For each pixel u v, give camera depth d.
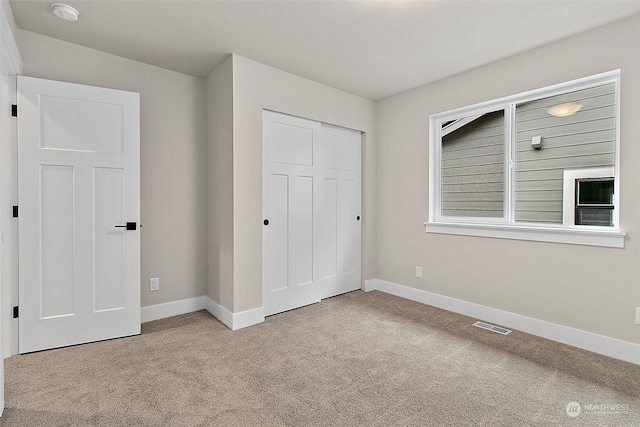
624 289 2.21
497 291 2.88
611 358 2.24
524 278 2.71
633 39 2.15
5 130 2.17
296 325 2.83
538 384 1.92
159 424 1.56
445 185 3.38
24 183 2.25
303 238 3.33
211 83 3.08
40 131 2.29
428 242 3.43
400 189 3.71
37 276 2.29
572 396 1.80
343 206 3.79
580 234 2.39
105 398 1.76
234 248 2.74
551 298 2.55
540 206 2.71
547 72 2.55
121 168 2.56
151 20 2.22
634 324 2.18
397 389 1.87
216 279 3.03
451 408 1.70
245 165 2.80
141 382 1.92
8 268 2.21
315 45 2.57
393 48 2.61
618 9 2.07
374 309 3.26
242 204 2.79
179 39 2.48
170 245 3.05
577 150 2.51
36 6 2.05
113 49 2.63
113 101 2.53
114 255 2.54
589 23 2.24
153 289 2.96
